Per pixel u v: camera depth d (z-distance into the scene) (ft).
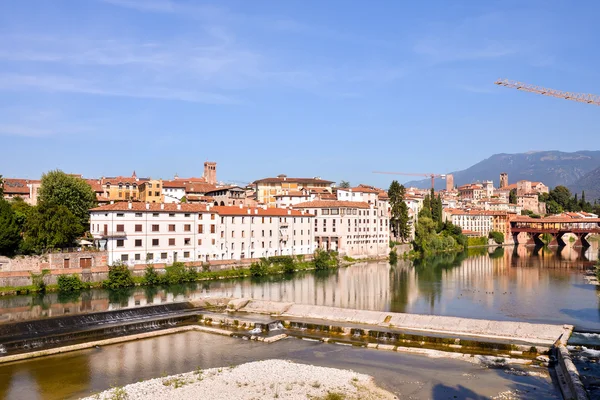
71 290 370.12
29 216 396.98
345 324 273.33
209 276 443.73
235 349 234.38
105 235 403.75
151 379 189.06
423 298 354.13
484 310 310.45
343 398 171.12
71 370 201.98
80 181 501.56
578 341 231.30
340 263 574.15
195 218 460.55
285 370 198.90
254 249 515.09
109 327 258.78
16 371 200.34
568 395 169.68
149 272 405.80
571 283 435.53
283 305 311.27
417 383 187.21
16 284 357.61
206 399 168.96
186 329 271.69
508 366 205.16
